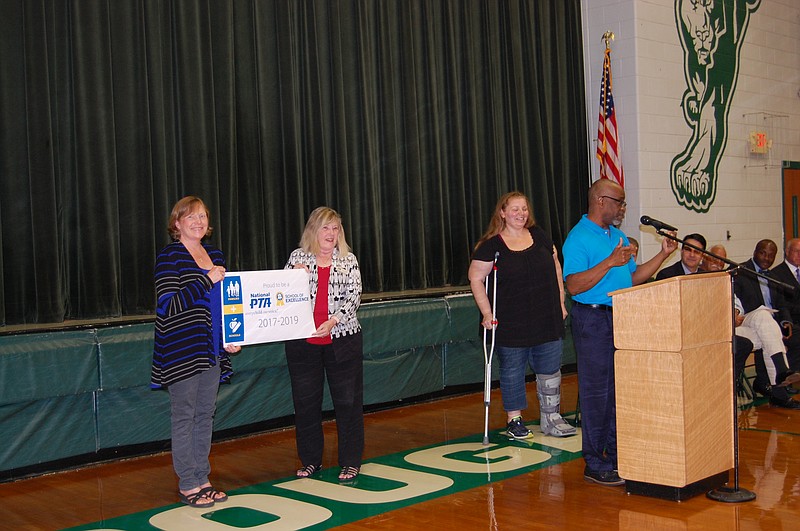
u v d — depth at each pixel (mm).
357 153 6883
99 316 5414
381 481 4441
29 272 5191
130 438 5109
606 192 4219
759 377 6383
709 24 9352
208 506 4082
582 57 8641
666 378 3834
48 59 5254
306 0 6520
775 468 4438
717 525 3545
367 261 6922
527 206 5176
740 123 9836
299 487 4391
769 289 6547
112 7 5480
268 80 6293
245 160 6172
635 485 4016
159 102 5672
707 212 9312
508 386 5312
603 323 4195
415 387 6617
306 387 4516
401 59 7168
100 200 5398
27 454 4703
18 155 5133
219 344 4156
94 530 3777
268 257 6320
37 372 4652
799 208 10781
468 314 6844
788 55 10625
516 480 4359
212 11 5973
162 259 3963
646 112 8531
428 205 7387
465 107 7629
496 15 7887
